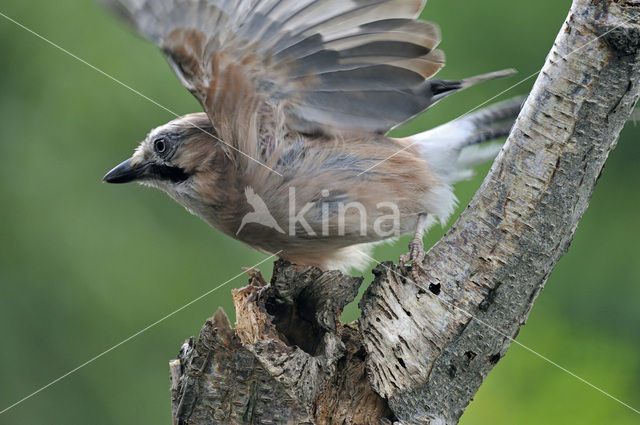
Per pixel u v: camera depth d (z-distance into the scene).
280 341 6.96
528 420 11.60
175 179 9.07
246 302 7.44
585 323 13.01
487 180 6.81
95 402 12.58
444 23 13.23
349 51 7.49
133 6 7.02
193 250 13.09
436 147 9.49
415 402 6.93
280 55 7.45
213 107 7.95
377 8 7.10
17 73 13.64
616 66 6.17
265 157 8.29
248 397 6.75
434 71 7.75
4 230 13.02
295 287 7.41
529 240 6.64
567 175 6.48
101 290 12.80
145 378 12.62
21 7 13.65
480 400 11.73
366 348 7.09
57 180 13.22
